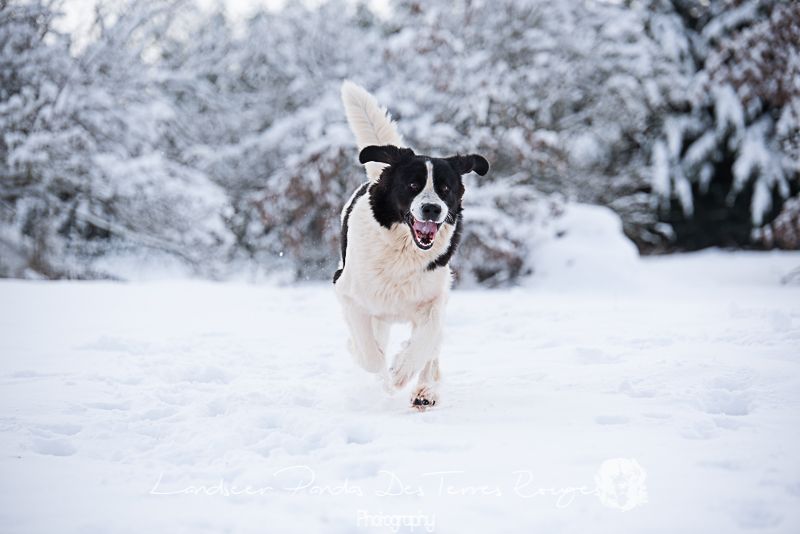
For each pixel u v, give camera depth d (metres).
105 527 2.56
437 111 18.25
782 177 21.33
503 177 18.17
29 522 2.60
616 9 20.61
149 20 17.53
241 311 8.47
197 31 19.95
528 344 6.16
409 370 4.48
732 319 6.77
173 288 10.40
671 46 22.42
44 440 3.52
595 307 8.51
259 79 20.95
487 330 7.00
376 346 4.77
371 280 4.67
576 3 19.89
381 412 4.20
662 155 22.36
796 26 13.81
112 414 4.03
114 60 17.34
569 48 19.88
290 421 3.89
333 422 3.79
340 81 19.47
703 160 23.05
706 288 13.69
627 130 21.67
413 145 17.61
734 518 2.56
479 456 3.21
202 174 18.00
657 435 3.45
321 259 18.89
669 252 24.12
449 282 4.93
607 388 4.43
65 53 16.70
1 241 16.70
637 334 6.24
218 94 20.23
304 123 18.56
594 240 15.46
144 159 16.67
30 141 15.41
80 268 16.98
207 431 3.69
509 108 18.05
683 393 4.19
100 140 17.23
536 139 17.16
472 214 15.84
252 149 19.86
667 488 2.79
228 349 6.06
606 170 22.28
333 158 16.75
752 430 3.46
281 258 18.88
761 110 22.23
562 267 14.89
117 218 17.77
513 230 15.82
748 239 23.67
